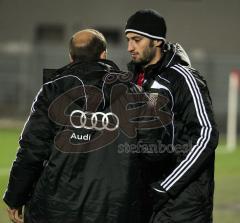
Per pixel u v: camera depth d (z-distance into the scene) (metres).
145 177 15.12
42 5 104.44
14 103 89.19
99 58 14.73
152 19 15.91
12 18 104.31
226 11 102.19
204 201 15.57
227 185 38.00
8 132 64.75
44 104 14.35
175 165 15.74
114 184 14.06
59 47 91.06
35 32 104.50
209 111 15.47
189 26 103.00
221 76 87.50
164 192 15.19
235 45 102.38
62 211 14.03
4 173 40.41
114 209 14.03
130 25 16.02
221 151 54.47
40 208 14.20
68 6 104.44
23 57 90.19
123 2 103.88
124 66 87.12
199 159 15.13
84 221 14.03
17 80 89.94
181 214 15.48
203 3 102.50
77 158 14.09
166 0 103.19
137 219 14.28
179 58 16.14
